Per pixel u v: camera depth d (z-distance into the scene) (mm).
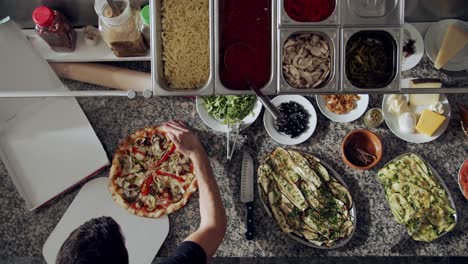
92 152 1520
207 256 1301
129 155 1518
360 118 1530
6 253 1513
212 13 1207
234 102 1431
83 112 1531
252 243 1514
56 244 1501
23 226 1518
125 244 1490
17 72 1506
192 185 1496
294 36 1257
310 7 1236
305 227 1480
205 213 1378
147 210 1494
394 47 1245
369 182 1527
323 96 1505
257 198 1515
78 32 1516
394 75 1245
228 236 1513
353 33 1218
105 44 1503
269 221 1515
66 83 1551
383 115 1508
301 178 1493
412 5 1475
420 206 1474
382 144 1525
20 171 1515
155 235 1498
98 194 1513
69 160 1516
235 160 1527
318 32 1229
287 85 1232
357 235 1514
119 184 1505
